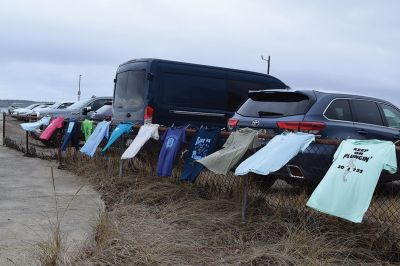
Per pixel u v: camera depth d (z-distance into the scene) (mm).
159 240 4348
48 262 3871
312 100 6617
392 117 7727
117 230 4488
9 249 4293
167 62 8992
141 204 5930
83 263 3877
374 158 4203
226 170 5336
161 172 6492
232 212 5352
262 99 7188
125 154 6992
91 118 13438
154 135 7008
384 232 4609
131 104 9133
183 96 9039
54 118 11242
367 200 4090
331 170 4426
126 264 3932
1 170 8852
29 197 6543
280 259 4129
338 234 4668
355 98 7137
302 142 4883
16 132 19844
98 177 7785
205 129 6145
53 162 10117
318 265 4027
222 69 9594
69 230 4938
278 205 5453
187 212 5395
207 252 4344
